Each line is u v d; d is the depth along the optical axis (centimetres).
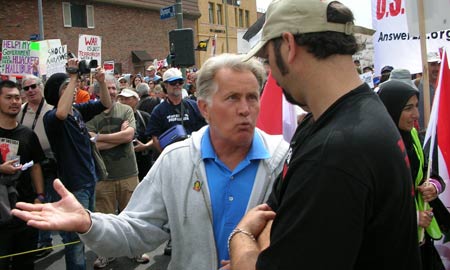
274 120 322
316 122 109
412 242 107
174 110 477
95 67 431
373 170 98
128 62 2845
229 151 175
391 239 102
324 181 98
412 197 108
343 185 96
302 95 117
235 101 168
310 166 101
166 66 1421
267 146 181
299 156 106
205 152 175
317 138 104
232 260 130
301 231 99
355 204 96
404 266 105
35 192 375
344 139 100
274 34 114
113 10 2742
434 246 267
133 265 455
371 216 101
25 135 367
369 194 98
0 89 355
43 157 384
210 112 173
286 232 102
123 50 2811
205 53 3556
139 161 610
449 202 286
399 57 450
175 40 748
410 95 261
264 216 141
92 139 407
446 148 281
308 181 100
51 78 390
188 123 477
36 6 2338
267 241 129
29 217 140
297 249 99
